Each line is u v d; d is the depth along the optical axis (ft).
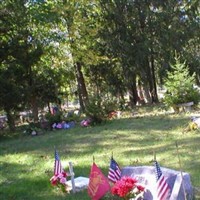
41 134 60.08
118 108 79.10
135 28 96.02
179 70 63.82
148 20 94.53
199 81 101.24
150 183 21.20
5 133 68.54
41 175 30.71
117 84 111.45
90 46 96.78
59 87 99.55
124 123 57.11
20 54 69.62
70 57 97.81
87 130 55.06
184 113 59.36
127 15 95.91
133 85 106.83
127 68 99.09
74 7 91.91
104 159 33.63
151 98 105.91
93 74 111.96
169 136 40.93
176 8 97.09
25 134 62.64
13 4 72.90
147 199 20.59
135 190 19.94
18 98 67.51
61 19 90.68
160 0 95.86
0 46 67.72
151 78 105.40
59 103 97.91
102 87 116.37
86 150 39.22
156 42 94.48
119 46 95.45
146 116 63.77
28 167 34.63
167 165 28.86
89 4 95.61
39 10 84.02
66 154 38.40
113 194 20.52
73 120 66.95
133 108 86.28
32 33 82.38
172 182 20.72
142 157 32.60
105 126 56.49
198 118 45.29
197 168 27.30
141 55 94.27
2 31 69.41
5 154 43.09
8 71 67.21
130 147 37.86
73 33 93.25
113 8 95.71
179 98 62.08
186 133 41.29
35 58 72.54
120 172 23.32
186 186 20.53
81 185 25.26
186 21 96.48
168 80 66.13
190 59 94.79
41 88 81.51
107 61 103.24
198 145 34.37
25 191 26.76
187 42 96.78
